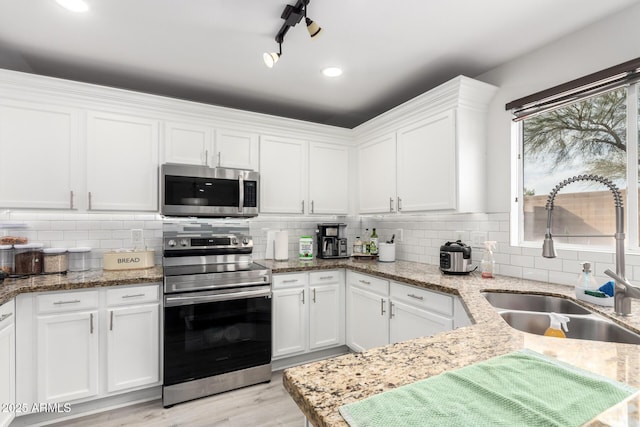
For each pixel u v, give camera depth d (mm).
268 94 2844
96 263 2594
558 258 1972
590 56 1843
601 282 1776
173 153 2607
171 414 2096
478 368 831
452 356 912
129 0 1646
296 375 796
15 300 1874
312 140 3205
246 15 1772
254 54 2184
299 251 3312
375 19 1805
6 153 2119
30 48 2094
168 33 1940
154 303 2234
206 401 2252
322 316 2867
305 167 3164
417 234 3018
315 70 2406
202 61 2279
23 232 2393
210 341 2320
